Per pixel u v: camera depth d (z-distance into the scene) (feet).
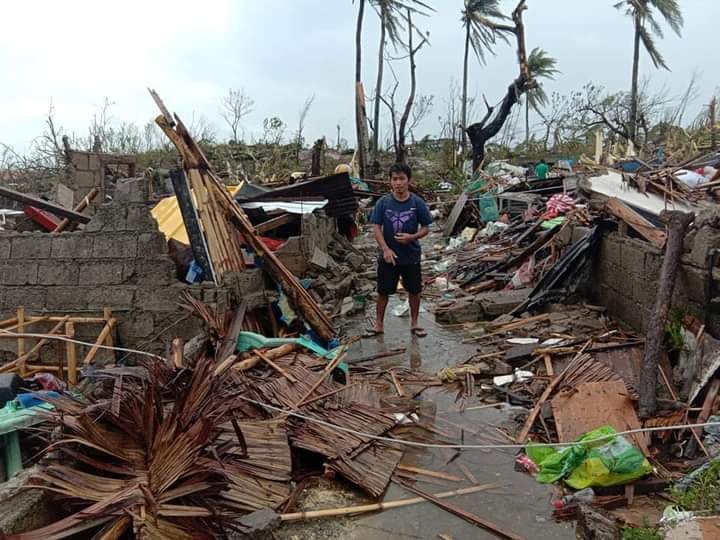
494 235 42.91
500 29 81.51
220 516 9.98
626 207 21.81
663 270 16.90
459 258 38.37
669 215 17.57
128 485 10.03
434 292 31.50
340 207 39.63
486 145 112.98
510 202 48.93
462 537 10.80
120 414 10.93
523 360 19.03
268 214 31.55
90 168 42.34
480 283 31.63
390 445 13.84
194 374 12.09
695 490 11.09
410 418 15.39
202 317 18.69
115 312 22.08
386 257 22.53
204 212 21.52
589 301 25.32
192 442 10.21
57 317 22.36
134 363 21.84
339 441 13.50
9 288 22.99
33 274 22.77
